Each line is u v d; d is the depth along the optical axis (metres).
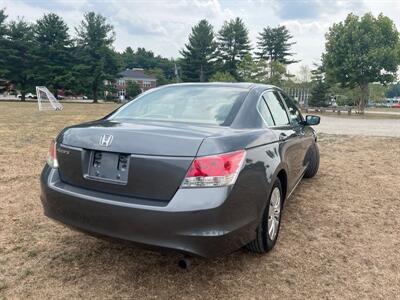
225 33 69.25
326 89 46.75
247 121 3.05
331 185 5.64
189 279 2.81
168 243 2.31
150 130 2.54
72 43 60.03
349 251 3.33
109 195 2.52
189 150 2.35
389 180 5.97
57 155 2.87
